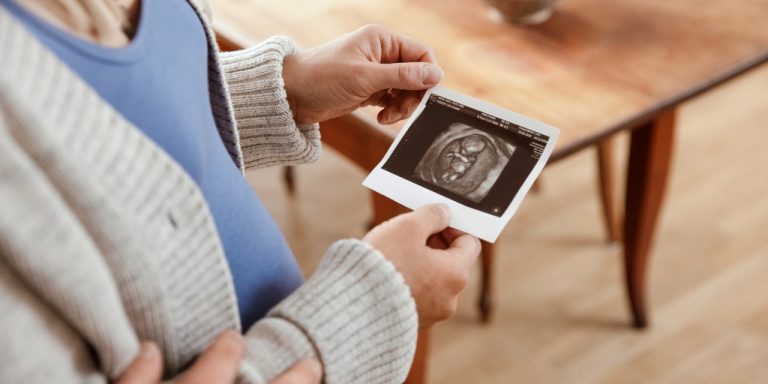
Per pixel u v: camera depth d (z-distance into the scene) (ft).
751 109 8.74
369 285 2.25
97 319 1.70
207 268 2.01
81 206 1.70
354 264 2.27
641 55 4.82
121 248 1.77
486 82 4.62
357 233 7.40
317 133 3.29
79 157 1.68
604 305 6.61
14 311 1.58
